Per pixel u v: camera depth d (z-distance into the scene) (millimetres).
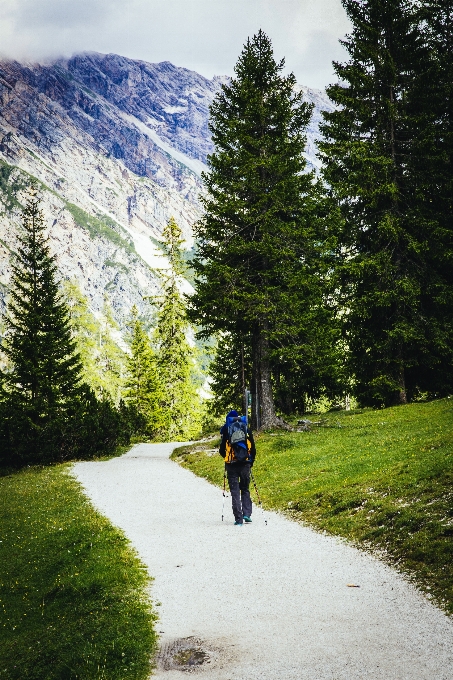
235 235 25297
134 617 6770
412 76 28625
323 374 26203
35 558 11367
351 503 11516
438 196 27594
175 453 27203
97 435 28672
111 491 17031
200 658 5516
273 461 18484
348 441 19047
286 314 23828
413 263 27594
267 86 27203
